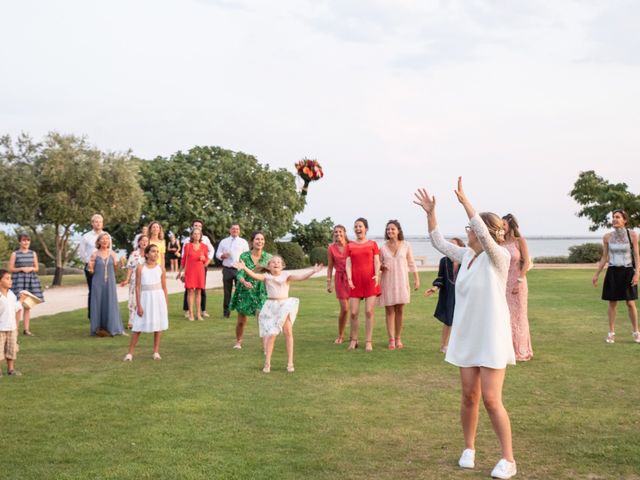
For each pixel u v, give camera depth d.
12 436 5.34
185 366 8.40
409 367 8.33
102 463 4.69
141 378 7.64
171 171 41.72
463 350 4.61
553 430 5.59
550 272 30.80
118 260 11.70
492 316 4.52
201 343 10.34
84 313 14.38
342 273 10.13
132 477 4.42
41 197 24.97
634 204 39.25
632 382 7.43
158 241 12.29
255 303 9.59
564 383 7.39
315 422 5.80
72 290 22.25
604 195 39.78
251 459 4.80
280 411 6.15
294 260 41.16
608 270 10.34
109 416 5.95
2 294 7.76
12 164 24.88
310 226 48.44
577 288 21.22
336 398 6.69
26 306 11.14
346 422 5.82
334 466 4.68
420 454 4.97
